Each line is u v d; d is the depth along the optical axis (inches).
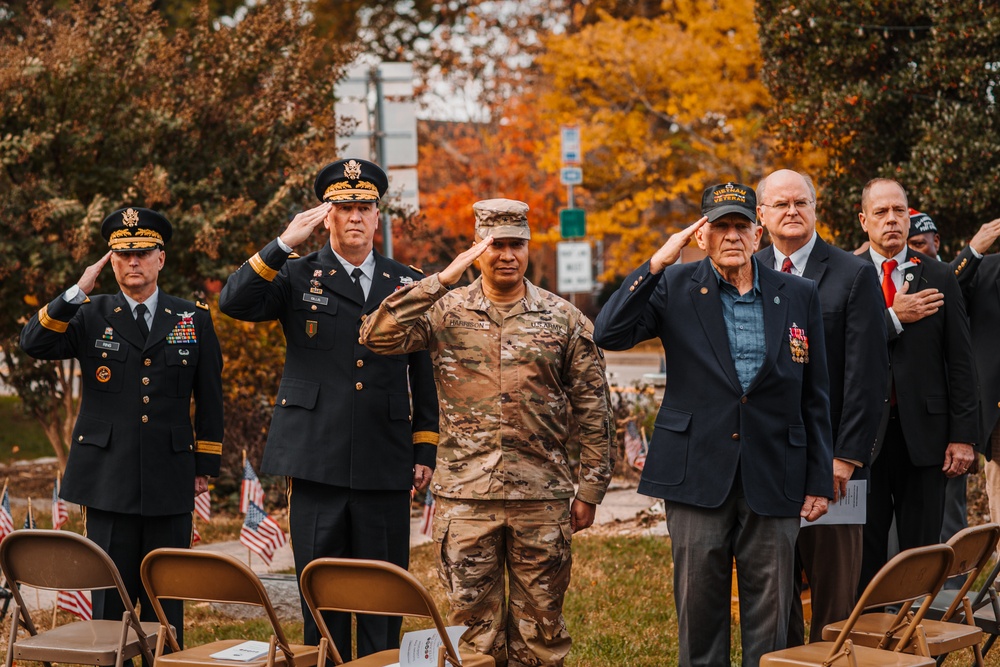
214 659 169.5
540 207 877.8
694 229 183.6
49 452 612.7
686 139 773.9
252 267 204.2
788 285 192.2
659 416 193.0
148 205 394.3
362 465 209.6
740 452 183.9
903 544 228.2
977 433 222.5
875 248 231.6
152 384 225.8
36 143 390.9
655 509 394.3
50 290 408.5
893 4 416.2
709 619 188.2
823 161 593.0
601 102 781.3
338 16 1101.1
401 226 468.8
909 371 223.8
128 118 409.1
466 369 194.5
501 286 195.0
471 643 193.2
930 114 415.8
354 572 158.6
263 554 288.0
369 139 467.2
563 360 198.8
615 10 969.5
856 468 198.5
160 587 171.3
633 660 246.1
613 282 1119.0
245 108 427.5
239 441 443.5
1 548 181.3
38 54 414.0
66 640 182.4
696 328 190.5
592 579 311.9
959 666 236.1
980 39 400.5
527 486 192.2
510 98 890.1
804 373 190.5
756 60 701.3
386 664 168.1
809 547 199.5
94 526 223.0
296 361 215.0
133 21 436.1
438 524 196.2
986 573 291.1
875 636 177.5
